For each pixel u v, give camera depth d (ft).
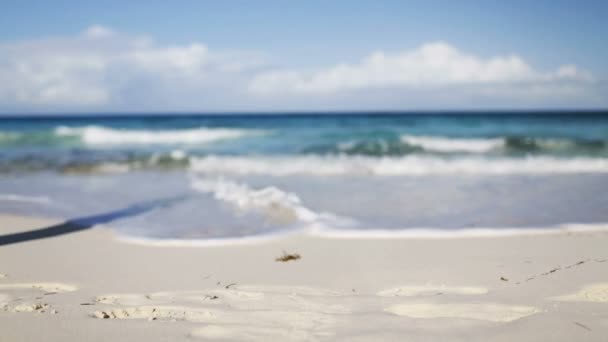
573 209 26.21
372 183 36.78
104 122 127.03
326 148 57.62
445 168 44.47
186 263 16.84
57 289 13.79
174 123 110.73
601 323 9.38
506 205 27.58
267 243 19.76
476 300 11.69
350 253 17.99
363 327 9.64
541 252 17.46
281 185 35.86
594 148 55.62
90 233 22.15
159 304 11.69
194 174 43.39
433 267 15.75
